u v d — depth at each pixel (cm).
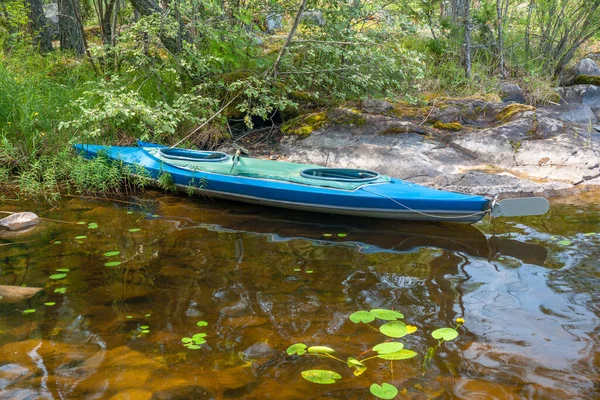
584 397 220
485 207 423
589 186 543
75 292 320
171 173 532
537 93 800
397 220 466
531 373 236
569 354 251
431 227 448
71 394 220
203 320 285
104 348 257
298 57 766
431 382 230
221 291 321
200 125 679
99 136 630
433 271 353
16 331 273
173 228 444
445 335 257
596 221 445
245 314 292
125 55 736
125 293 319
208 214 485
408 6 790
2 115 622
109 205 512
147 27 651
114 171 555
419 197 437
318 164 630
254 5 714
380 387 221
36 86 701
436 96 764
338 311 296
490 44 909
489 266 360
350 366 241
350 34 700
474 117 700
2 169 562
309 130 684
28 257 378
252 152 678
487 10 859
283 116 752
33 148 593
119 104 564
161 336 268
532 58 925
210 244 405
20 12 882
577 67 892
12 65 758
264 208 505
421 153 612
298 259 375
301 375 234
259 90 705
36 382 228
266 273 349
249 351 254
